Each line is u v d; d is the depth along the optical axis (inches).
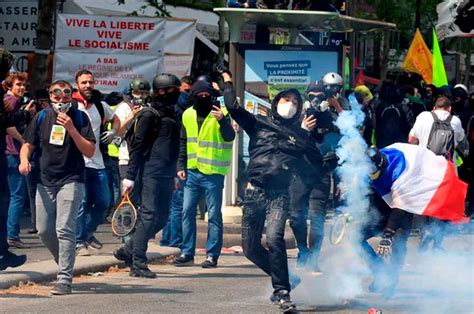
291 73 1095.0
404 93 1230.3
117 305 705.0
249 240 692.1
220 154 893.8
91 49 1336.1
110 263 873.5
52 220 742.5
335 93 820.6
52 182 731.4
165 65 1446.9
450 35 1446.9
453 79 2492.6
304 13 1022.4
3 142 738.2
